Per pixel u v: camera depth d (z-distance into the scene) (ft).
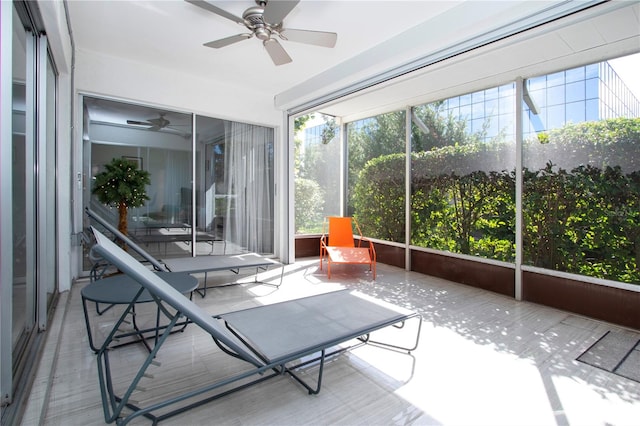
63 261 11.64
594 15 7.82
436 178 15.64
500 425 5.50
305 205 20.21
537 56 10.80
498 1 8.27
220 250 16.43
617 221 10.07
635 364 7.57
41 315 8.22
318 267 17.54
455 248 14.84
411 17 9.84
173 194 14.96
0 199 4.77
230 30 10.71
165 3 9.19
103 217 13.42
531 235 12.14
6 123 4.71
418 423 5.50
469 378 6.91
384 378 6.86
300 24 10.25
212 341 8.39
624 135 9.89
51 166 10.19
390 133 18.06
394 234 17.89
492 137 13.42
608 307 10.23
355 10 9.48
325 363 7.45
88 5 9.26
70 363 7.06
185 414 5.57
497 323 9.98
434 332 9.25
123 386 6.31
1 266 4.89
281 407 5.83
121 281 7.68
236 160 16.93
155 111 14.46
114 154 13.57
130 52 12.46
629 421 5.66
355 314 7.49
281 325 6.78
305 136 19.97
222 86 15.79
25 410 5.37
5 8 4.62
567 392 6.47
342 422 5.48
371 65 11.91
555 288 11.47
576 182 10.95
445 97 15.17
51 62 9.99
